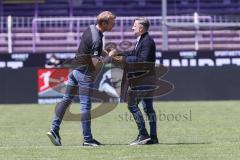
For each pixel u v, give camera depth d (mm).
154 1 80125
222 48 63969
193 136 32531
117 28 68000
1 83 56375
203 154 25594
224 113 45625
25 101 56344
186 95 56531
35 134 34031
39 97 56250
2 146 28750
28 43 69750
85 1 80625
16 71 56375
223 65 56750
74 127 37375
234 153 25844
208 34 67750
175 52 56562
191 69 56625
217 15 71500
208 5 80000
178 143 29391
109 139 31750
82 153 26000
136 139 29344
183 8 79500
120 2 80438
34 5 79750
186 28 64562
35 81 56312
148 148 27406
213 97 56688
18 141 30922
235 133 33812
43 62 56469
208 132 34344
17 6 79875
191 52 56688
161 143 29438
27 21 70125
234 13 79750
